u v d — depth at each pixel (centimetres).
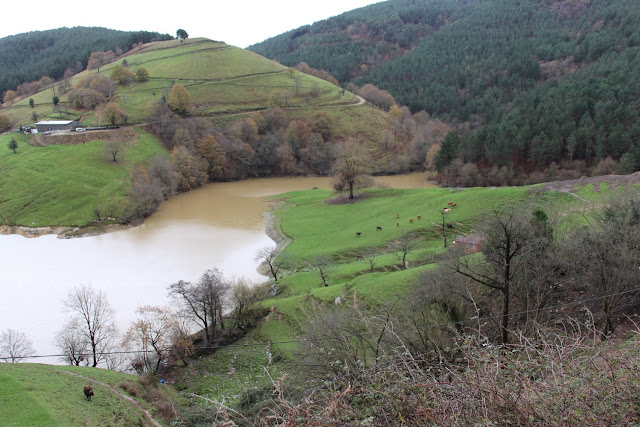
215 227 8762
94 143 12150
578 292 3027
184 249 7506
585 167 10931
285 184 13412
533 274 2991
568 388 897
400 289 4425
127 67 18438
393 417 925
